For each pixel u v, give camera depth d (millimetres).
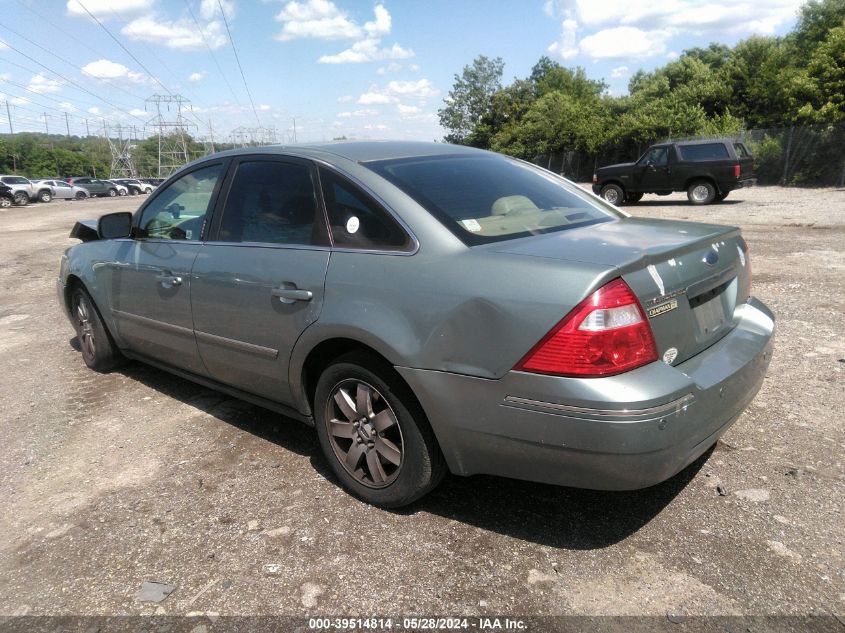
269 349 3354
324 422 3232
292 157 3461
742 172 18219
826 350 4891
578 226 3156
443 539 2816
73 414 4434
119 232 4387
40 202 42438
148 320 4266
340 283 2969
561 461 2434
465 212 2959
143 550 2840
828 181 24562
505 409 2488
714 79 35000
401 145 3693
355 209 3070
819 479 3109
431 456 2830
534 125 44844
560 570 2574
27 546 2926
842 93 24484
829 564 2520
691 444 2494
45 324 7152
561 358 2344
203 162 4070
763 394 4137
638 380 2344
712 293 2910
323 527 2945
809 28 30203
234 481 3402
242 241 3574
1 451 3902
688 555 2621
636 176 19422
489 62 77562
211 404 4504
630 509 2963
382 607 2416
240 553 2781
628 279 2412
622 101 39750
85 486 3432
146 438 3986
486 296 2508
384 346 2756
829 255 8875
